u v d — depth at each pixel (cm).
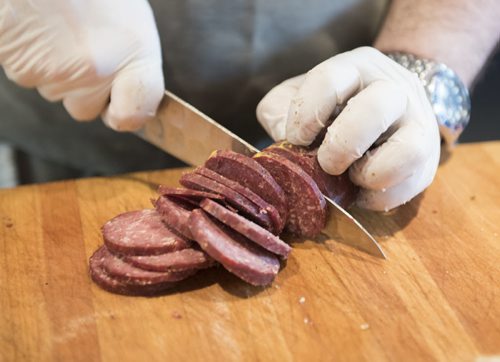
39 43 43
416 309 38
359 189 43
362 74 43
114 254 39
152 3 50
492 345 36
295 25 52
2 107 56
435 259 41
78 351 35
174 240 38
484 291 39
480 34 50
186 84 54
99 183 47
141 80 44
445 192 47
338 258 41
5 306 38
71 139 57
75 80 44
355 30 54
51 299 38
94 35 43
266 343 36
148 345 36
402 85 43
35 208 45
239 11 51
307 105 40
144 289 38
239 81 54
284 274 40
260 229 38
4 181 59
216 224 38
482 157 50
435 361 35
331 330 37
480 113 63
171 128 46
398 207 46
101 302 38
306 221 41
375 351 36
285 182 40
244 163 39
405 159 40
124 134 57
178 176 48
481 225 44
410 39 49
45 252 41
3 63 44
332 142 39
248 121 57
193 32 51
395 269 41
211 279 39
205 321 37
